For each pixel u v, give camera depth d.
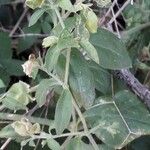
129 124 0.46
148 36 0.60
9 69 0.56
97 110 0.47
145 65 0.57
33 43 0.61
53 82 0.40
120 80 0.52
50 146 0.41
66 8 0.38
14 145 0.50
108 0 0.41
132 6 0.61
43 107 0.51
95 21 0.38
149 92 0.51
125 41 0.58
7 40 0.58
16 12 0.66
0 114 0.43
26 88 0.41
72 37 0.38
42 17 0.60
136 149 0.52
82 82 0.42
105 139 0.45
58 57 0.41
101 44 0.45
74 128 0.43
